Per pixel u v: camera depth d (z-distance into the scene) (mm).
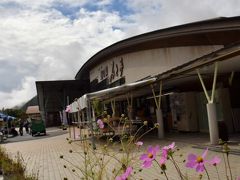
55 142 24344
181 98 19625
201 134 17547
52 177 9930
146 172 8727
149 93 25859
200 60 11633
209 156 10258
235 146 11500
